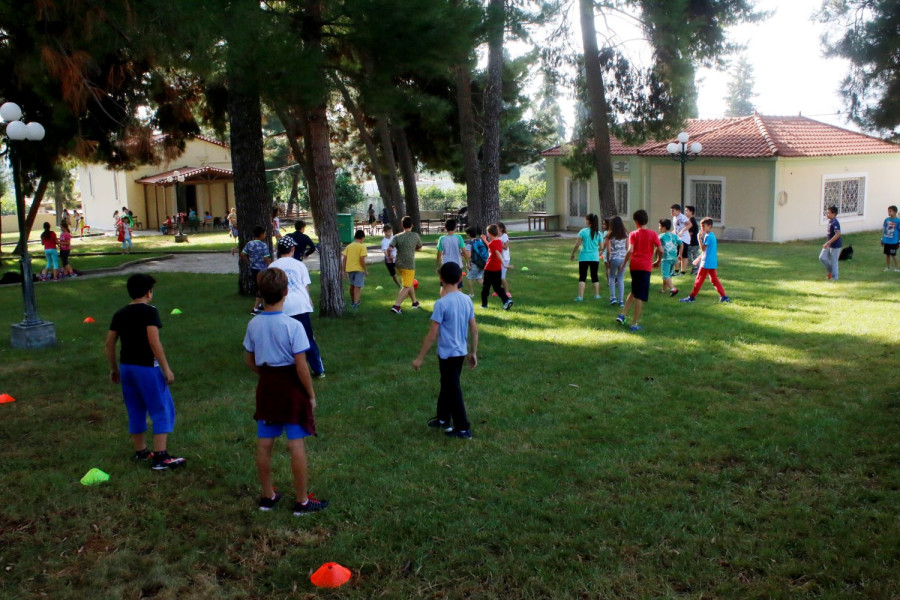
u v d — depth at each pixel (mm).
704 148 29141
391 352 10367
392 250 15289
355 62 11625
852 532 5051
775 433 6898
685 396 8117
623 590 4492
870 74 14172
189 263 25438
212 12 8984
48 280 20953
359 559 4891
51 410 8086
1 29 9758
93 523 5441
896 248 17922
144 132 14797
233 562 4922
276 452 6703
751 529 5172
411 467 6316
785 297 14336
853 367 9094
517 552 4938
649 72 24469
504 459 6469
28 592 4555
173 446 6910
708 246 13703
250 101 14094
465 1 10594
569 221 35844
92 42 9227
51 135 18719
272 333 5363
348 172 47312
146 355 6266
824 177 28828
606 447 6688
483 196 25797
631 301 11844
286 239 9125
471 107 26953
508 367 9438
